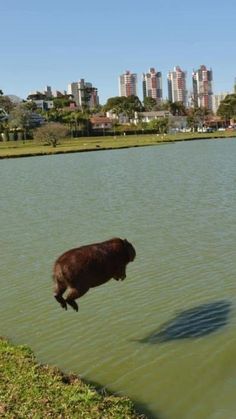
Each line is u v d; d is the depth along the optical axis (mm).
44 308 11414
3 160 67875
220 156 55906
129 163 52156
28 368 8062
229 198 24578
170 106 190625
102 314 10914
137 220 20250
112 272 10039
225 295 11516
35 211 24156
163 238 16844
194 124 165375
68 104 195875
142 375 8359
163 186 30969
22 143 109938
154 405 7527
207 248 15258
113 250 10062
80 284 9469
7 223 21328
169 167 44906
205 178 34281
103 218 21156
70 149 81562
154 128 147500
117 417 6781
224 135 122375
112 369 8586
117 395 7762
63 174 43906
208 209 21828
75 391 7328
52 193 30875
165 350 9164
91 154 71500
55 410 6824
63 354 9195
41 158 68375
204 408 7422
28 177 42812
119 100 195500
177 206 23109
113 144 93312
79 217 21781
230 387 7902
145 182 33875
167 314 10727
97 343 9594
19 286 12883
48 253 15875
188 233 17359
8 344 9211
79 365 8766
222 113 173375
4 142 117188
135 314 10820
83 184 35031
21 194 31281
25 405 6938
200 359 8773
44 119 140500
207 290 11867
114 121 159375
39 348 9461
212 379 8148
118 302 11508
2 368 8078
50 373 7930
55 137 98688
